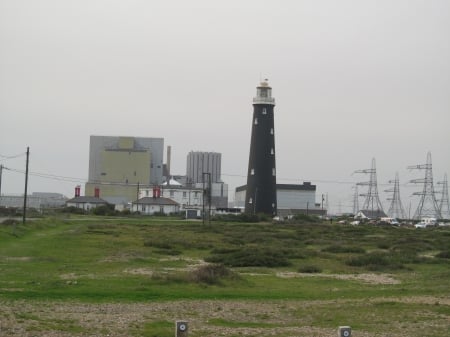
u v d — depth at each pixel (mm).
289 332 25812
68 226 108188
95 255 58906
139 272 45844
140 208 198125
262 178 170000
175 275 41875
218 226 122188
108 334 24328
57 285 37250
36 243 69062
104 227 104562
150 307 31000
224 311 30656
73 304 31031
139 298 33625
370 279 47031
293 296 36375
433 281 45562
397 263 57438
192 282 40156
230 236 93250
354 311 31234
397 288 41125
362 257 59625
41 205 199625
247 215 158375
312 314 30297
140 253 62125
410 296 36906
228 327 26719
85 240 75500
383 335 25672
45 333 23938
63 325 25656
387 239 96375
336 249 73062
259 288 39969
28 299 32031
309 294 37406
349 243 86688
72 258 55719
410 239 96500
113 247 67750
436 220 186625
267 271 51531
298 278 46844
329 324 27906
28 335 23469
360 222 173000
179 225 123812
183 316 28953
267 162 170625
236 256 58312
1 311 28078
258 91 172000
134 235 88000
